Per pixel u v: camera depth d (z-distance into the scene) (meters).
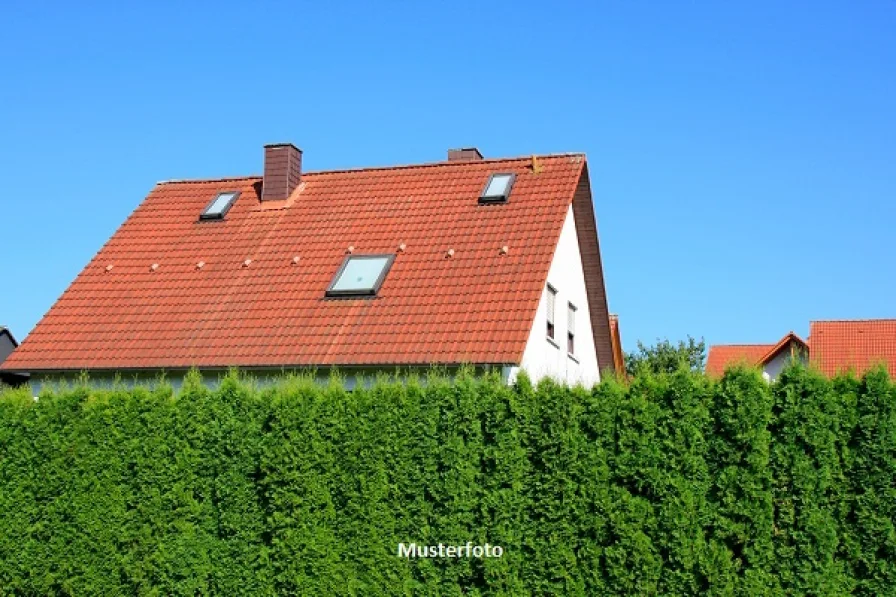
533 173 20.27
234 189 22.69
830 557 10.43
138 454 13.45
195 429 13.27
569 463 11.47
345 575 12.11
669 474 11.07
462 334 16.08
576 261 21.11
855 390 10.78
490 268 17.52
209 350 17.28
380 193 21.05
